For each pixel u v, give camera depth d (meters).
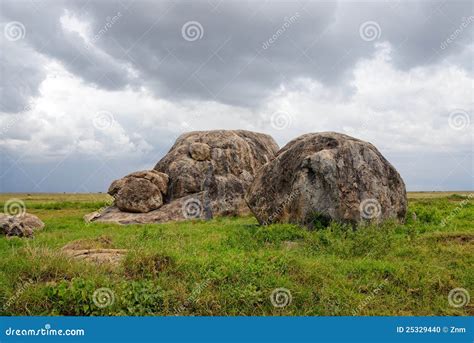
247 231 16.28
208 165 26.03
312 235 14.78
